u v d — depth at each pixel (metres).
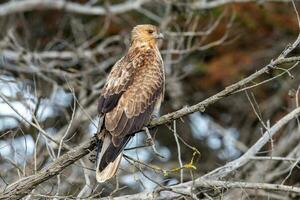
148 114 11.03
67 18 21.17
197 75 20.62
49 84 16.55
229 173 12.17
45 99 13.40
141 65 11.47
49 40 21.23
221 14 18.14
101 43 19.78
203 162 18.83
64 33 21.31
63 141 11.71
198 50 17.88
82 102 15.63
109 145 10.47
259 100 20.03
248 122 19.52
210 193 12.10
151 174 15.22
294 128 16.45
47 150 12.11
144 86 11.22
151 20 20.94
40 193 11.34
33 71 15.14
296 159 12.16
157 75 11.45
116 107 10.90
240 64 20.86
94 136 10.57
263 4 19.12
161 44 16.62
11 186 10.62
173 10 18.45
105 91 11.08
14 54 17.55
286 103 19.28
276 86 20.22
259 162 15.28
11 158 12.76
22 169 12.08
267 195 13.20
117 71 11.38
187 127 19.38
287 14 21.03
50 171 10.47
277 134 16.75
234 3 19.28
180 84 18.97
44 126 13.56
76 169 13.01
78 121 14.19
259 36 21.19
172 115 10.59
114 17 19.75
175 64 18.41
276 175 15.02
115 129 10.65
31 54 17.08
